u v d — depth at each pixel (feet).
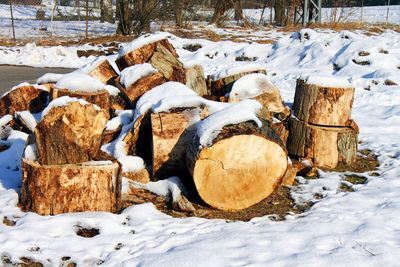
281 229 11.78
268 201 14.37
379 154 19.30
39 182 12.39
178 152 14.85
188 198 14.35
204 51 55.26
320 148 17.52
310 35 50.37
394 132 23.15
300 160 17.76
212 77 21.61
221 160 12.94
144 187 14.64
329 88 17.34
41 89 21.45
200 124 13.84
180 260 9.84
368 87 34.30
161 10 74.08
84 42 68.33
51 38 72.95
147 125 16.15
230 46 56.65
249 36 68.33
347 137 17.46
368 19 87.56
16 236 11.02
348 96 17.57
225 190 13.29
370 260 9.73
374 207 13.33
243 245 10.63
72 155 12.73
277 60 48.49
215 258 9.92
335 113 17.61
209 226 12.10
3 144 19.22
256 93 18.29
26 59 55.16
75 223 11.91
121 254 10.29
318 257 9.91
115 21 103.86
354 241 10.78
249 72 20.68
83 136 12.69
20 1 119.55
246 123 13.16
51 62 55.31
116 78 19.86
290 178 15.98
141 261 9.93
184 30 75.51
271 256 10.04
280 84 37.45
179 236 11.29
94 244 10.83
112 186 12.87
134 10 73.56
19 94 20.77
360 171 17.39
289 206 14.02
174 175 15.30
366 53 40.78
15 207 12.98
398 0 123.24
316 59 44.50
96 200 12.73
